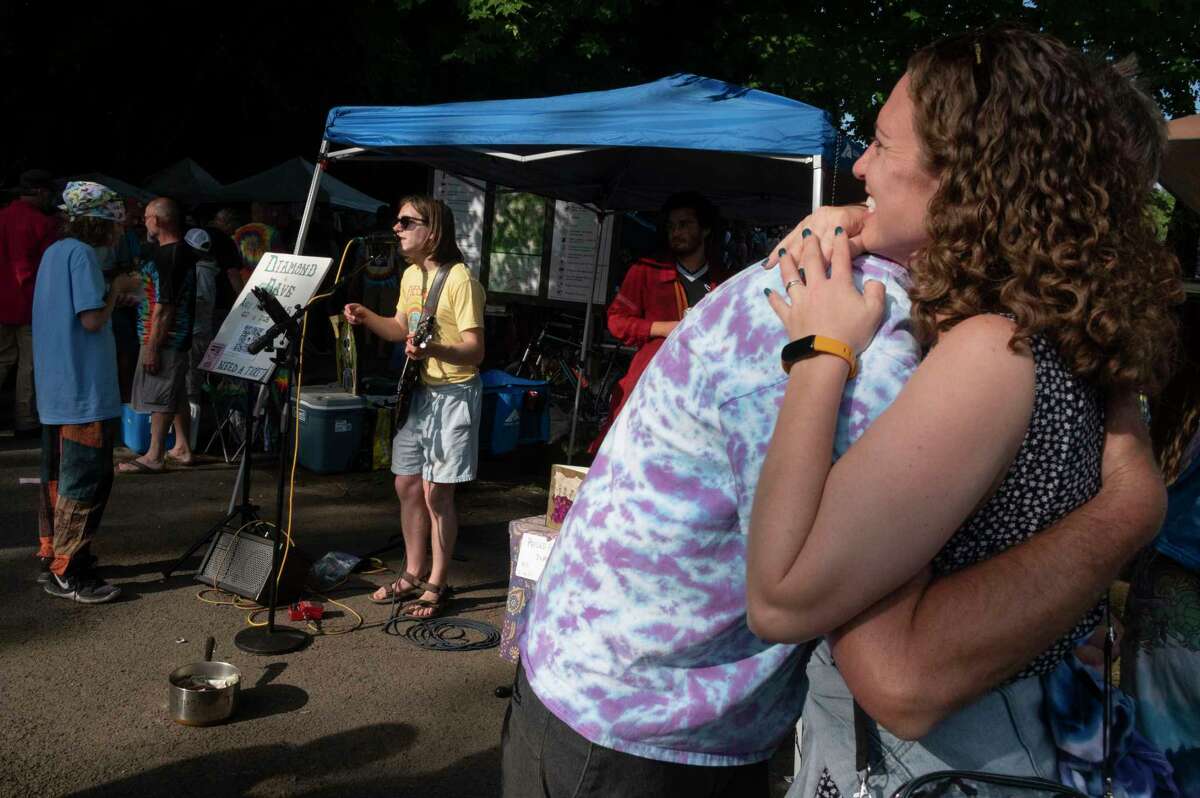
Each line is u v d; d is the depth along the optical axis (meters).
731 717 1.17
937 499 0.89
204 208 13.80
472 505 6.34
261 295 3.99
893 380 0.98
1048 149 0.93
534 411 7.79
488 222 9.12
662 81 4.64
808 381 0.97
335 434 6.73
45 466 4.25
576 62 11.98
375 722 3.38
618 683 1.16
